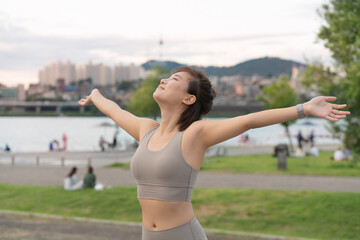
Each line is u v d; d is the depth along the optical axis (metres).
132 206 14.35
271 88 35.84
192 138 2.31
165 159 2.26
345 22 11.59
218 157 33.66
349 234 11.17
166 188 2.27
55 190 16.64
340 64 12.24
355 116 11.88
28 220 13.02
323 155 35.00
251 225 12.20
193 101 2.40
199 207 13.79
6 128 118.00
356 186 18.11
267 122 2.21
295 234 11.30
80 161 32.06
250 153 38.31
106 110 2.86
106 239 10.96
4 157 35.62
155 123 2.64
